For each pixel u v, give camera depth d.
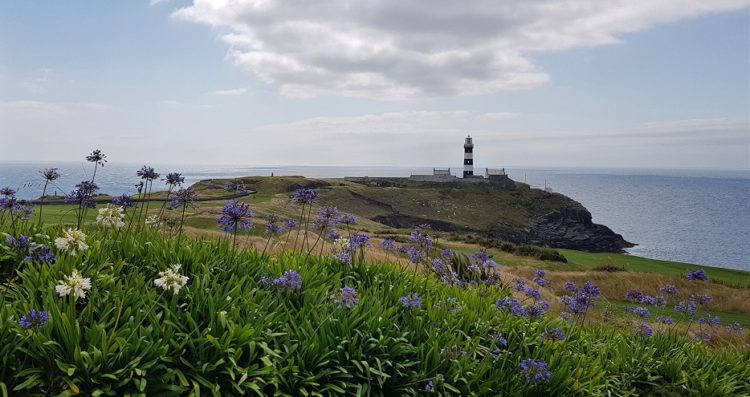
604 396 8.09
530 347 8.70
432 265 11.96
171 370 5.51
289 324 7.02
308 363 6.36
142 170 8.92
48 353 5.34
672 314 22.25
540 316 9.86
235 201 8.97
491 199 181.50
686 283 37.28
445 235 60.72
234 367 5.81
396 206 159.62
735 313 31.53
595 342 10.24
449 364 7.13
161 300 6.77
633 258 71.44
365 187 174.50
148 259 7.95
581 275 38.31
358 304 7.49
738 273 60.53
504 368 7.71
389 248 10.97
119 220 8.11
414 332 7.54
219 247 9.09
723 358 10.82
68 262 6.98
